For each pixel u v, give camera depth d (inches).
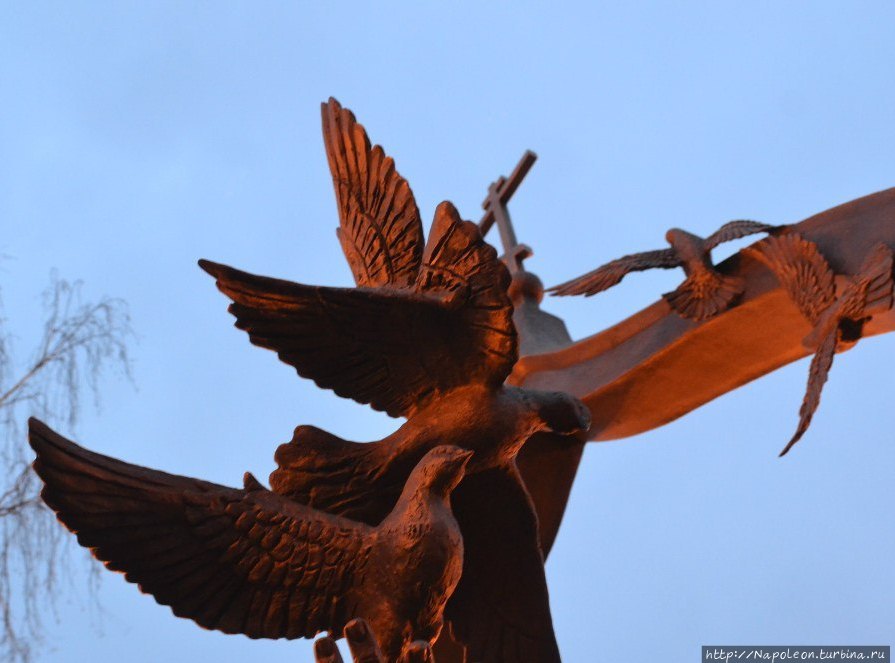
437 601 316.5
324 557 316.5
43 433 305.6
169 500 312.0
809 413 442.0
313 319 339.9
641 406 548.4
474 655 375.2
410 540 316.2
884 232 475.5
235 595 313.9
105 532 307.0
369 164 374.9
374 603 315.0
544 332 591.8
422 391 352.5
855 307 450.9
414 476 327.6
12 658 438.6
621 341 555.2
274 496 321.4
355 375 347.3
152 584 309.1
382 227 368.5
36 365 496.4
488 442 351.6
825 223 498.0
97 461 309.9
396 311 342.0
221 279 333.4
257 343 339.9
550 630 379.2
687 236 537.3
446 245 341.1
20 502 458.3
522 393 360.2
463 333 346.3
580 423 363.6
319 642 296.5
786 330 519.5
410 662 306.0
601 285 539.8
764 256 509.7
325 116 388.2
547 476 542.0
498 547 374.9
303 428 351.9
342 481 347.9
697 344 527.2
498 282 339.3
